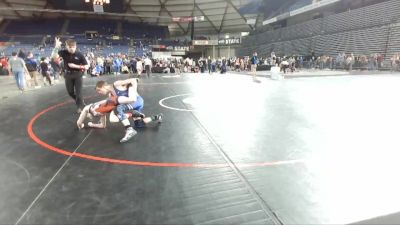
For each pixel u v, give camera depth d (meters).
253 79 17.95
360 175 3.39
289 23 40.97
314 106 8.02
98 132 5.52
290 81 16.30
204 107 8.08
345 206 2.72
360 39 26.70
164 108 7.96
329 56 30.00
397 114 6.83
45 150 4.46
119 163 3.89
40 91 12.41
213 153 4.24
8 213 2.67
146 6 49.41
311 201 2.82
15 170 3.69
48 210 2.72
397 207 2.69
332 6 32.94
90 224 2.49
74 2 40.34
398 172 3.47
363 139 4.84
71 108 8.19
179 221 2.52
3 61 29.28
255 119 6.48
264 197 2.91
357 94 10.34
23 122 6.41
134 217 2.59
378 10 25.30
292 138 4.96
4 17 49.66
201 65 32.66
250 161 3.90
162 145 4.64
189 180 3.33
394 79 16.34
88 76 24.22
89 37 48.91
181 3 48.28
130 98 5.37
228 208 2.72
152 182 3.29
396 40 23.14
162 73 30.78
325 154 4.12
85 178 3.42
